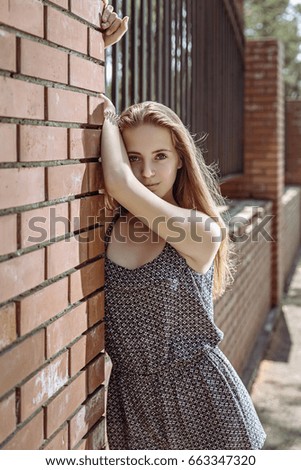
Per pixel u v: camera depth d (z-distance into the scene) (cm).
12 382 142
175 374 198
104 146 195
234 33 753
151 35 385
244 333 588
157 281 195
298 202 1423
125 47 337
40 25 155
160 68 413
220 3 659
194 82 522
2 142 136
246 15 2123
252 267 641
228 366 203
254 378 591
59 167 166
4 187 138
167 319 196
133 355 200
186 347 199
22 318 146
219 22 655
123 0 326
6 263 139
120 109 352
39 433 156
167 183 202
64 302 169
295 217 1347
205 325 199
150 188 202
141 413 201
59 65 165
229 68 727
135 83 353
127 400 204
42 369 157
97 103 194
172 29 458
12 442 142
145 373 200
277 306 866
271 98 841
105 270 203
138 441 202
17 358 144
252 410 206
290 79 2209
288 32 2147
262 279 748
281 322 835
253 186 858
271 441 459
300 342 734
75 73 176
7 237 139
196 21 536
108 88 378
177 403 196
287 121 1482
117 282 200
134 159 202
